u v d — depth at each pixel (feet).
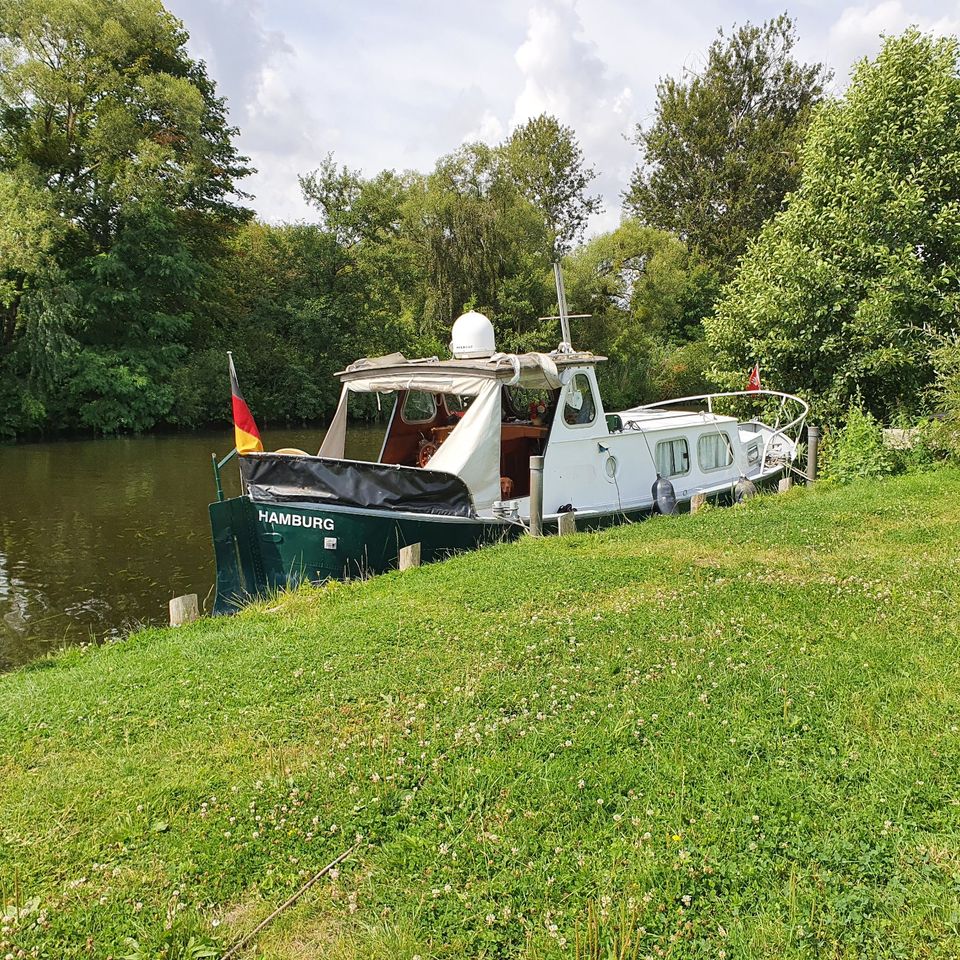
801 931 10.39
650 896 11.14
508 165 153.38
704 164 188.85
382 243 139.95
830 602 23.70
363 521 31.45
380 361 37.86
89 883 12.21
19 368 103.60
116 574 42.32
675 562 29.32
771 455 55.77
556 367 35.70
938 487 42.32
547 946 10.39
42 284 99.30
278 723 17.54
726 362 69.82
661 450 44.01
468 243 138.51
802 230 61.93
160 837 13.34
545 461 37.19
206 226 129.18
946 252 57.36
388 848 12.75
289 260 140.67
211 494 64.85
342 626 24.23
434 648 21.79
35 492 65.51
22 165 100.73
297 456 32.60
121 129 104.83
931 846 11.95
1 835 13.52
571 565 29.66
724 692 17.47
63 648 29.09
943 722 15.62
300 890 11.91
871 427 51.93
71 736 17.40
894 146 57.67
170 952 10.69
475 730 16.28
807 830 12.48
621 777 14.25
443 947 10.56
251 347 131.13
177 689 19.74
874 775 13.80
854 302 57.72
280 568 32.27
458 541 33.94
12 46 103.14
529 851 12.44
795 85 184.24
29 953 10.73
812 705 16.66
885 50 58.44
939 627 21.08
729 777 14.12
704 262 185.37
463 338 39.27
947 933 10.34
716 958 10.13
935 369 53.78
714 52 186.91
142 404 109.19
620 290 164.76
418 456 41.86
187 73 124.98
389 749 15.89
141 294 112.57
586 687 18.30
